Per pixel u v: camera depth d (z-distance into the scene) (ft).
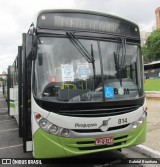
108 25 19.93
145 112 19.98
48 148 16.92
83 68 18.52
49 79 17.76
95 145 17.34
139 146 23.77
